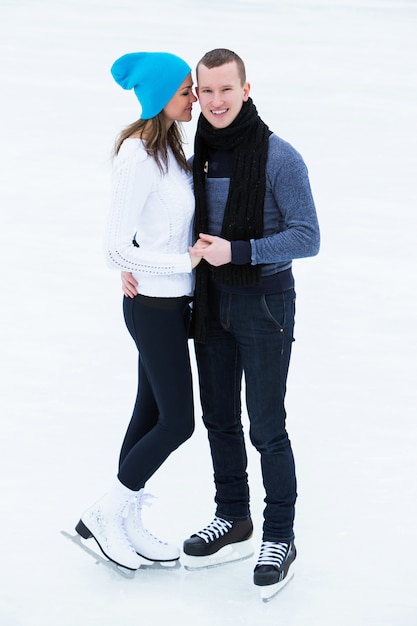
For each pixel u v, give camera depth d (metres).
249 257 3.42
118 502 3.65
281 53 16.73
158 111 3.46
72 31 17.86
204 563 3.76
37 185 9.64
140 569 3.74
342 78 15.16
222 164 3.52
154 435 3.64
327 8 21.84
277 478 3.64
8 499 4.22
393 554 3.82
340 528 4.02
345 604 3.47
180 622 3.35
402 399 5.35
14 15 19.14
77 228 8.49
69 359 5.84
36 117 12.19
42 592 3.53
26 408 5.15
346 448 4.75
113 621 3.35
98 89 13.77
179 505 4.20
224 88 3.37
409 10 22.08
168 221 3.51
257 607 3.46
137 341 3.64
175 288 3.55
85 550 3.68
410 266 7.81
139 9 20.47
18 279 7.22
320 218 9.04
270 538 3.63
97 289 7.07
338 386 5.50
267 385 3.61
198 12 20.42
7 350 5.96
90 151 10.88
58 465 4.54
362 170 10.68
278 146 3.45
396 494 4.31
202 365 3.77
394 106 13.59
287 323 3.60
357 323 6.54
